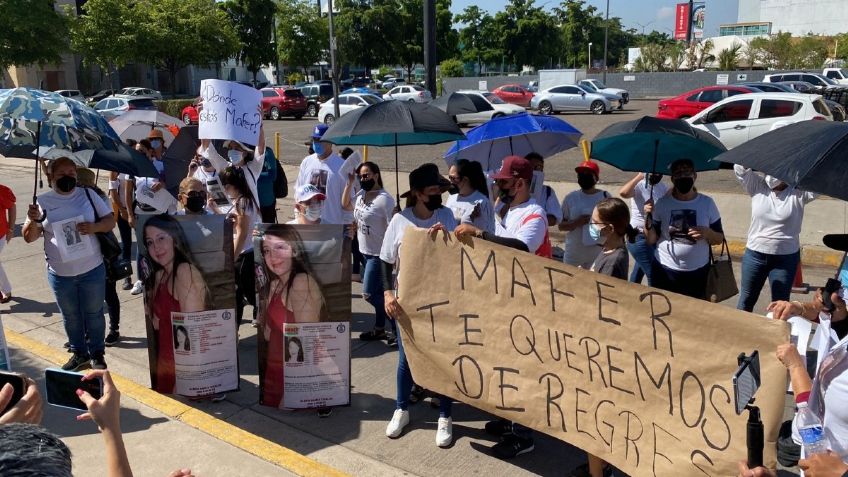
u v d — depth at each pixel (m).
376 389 5.13
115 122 8.34
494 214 5.19
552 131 6.30
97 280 5.22
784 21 79.19
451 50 61.56
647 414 3.36
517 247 3.94
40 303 7.19
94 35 40.06
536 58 62.75
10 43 33.00
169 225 4.59
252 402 4.91
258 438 4.32
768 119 15.54
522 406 3.83
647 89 49.62
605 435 3.53
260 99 5.82
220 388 4.80
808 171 2.96
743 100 15.98
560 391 3.68
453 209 5.17
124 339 6.17
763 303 6.99
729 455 3.06
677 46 57.28
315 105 37.12
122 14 40.59
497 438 4.38
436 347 4.11
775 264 5.23
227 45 44.94
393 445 4.31
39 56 34.31
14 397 2.02
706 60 55.25
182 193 5.27
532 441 4.22
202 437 4.34
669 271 4.98
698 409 3.17
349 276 4.52
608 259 3.76
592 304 3.50
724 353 3.07
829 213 10.27
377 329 6.08
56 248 5.00
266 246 4.46
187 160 7.21
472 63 64.62
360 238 5.82
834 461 2.27
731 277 4.96
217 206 6.09
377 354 5.80
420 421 4.62
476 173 5.19
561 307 3.62
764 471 2.39
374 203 5.62
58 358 5.62
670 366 3.25
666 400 3.28
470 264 3.93
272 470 3.98
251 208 5.64
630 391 3.41
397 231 4.39
